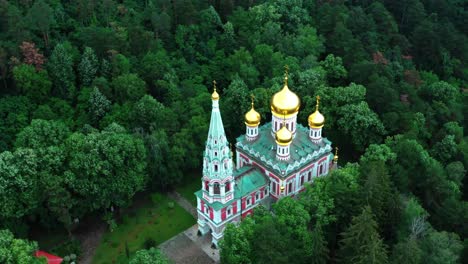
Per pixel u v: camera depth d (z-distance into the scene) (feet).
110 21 468.75
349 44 499.92
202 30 499.92
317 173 366.02
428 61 559.38
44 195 328.49
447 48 558.15
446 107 451.53
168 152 377.50
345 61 496.64
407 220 313.32
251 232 294.25
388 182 318.86
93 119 402.31
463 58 559.79
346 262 284.41
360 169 339.36
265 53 473.26
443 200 352.08
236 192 334.24
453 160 400.67
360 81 463.83
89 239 352.28
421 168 369.30
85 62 419.74
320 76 451.94
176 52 475.31
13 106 392.68
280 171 337.52
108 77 432.66
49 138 350.64
